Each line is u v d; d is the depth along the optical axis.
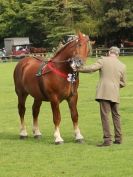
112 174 10.58
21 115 15.33
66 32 81.88
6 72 47.19
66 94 13.98
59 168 11.16
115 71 13.39
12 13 90.38
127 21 77.44
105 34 81.12
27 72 14.85
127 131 15.71
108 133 13.39
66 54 13.72
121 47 77.06
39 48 84.75
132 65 49.47
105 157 12.10
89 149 13.05
